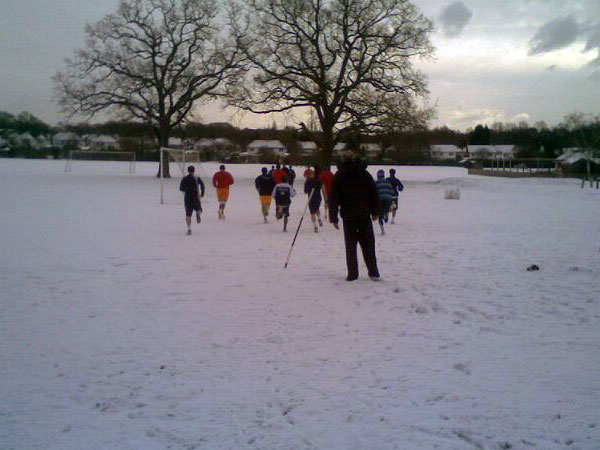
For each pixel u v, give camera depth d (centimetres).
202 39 4694
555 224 1794
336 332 616
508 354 532
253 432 387
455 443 361
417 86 4166
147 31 4678
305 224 1786
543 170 6931
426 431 379
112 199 2773
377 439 370
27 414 421
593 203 2852
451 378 473
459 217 2059
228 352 555
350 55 4231
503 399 426
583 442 356
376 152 9275
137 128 5700
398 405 422
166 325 650
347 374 489
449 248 1250
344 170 885
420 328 627
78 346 575
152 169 7044
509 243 1330
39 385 476
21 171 5744
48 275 945
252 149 12119
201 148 11938
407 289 828
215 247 1276
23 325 649
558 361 508
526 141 12050
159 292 819
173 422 405
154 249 1243
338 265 1042
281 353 550
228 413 418
